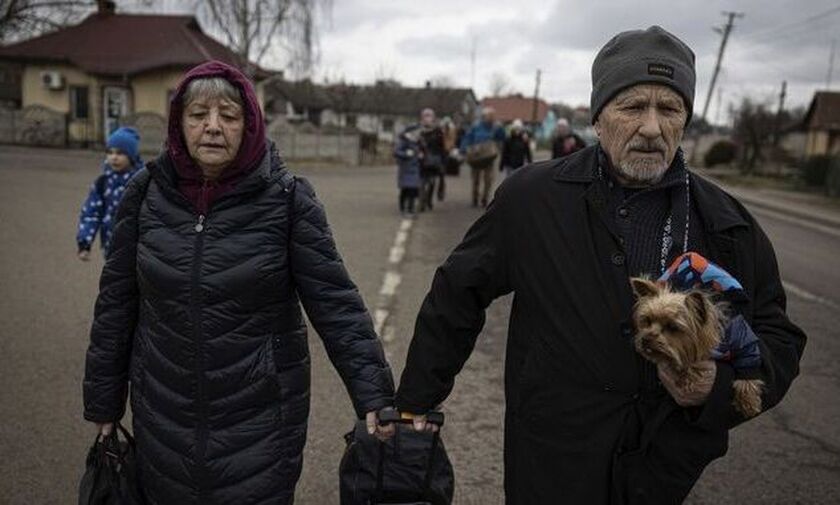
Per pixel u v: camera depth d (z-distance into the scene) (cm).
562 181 214
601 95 206
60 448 379
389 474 262
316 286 248
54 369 484
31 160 2144
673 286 193
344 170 2700
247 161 235
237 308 235
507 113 9462
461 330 230
